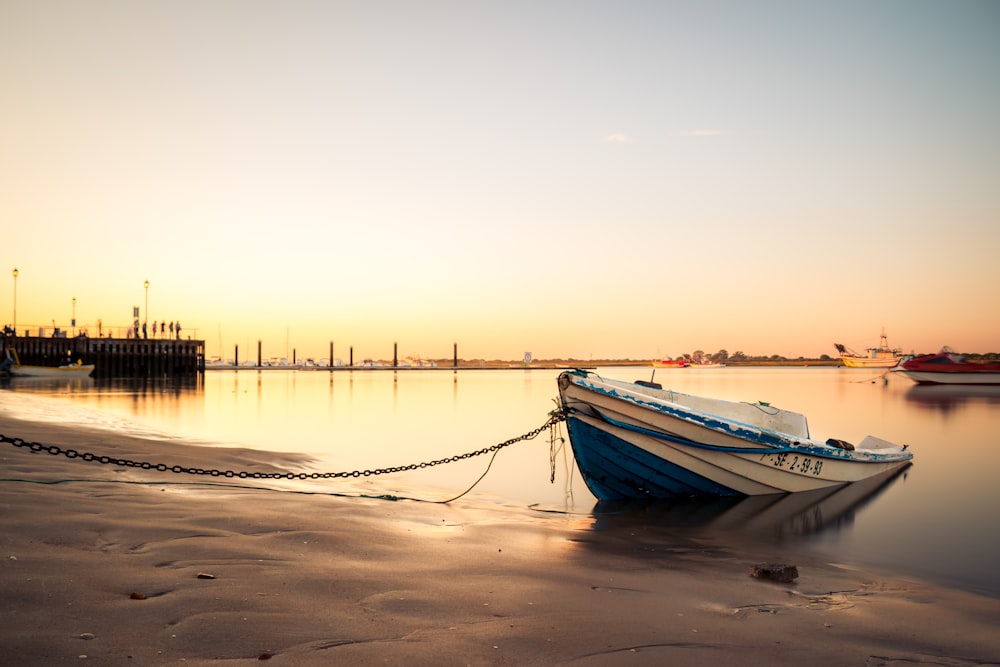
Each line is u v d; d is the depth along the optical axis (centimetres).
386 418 3216
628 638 518
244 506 895
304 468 1544
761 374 14638
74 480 947
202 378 8562
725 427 1286
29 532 641
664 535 1016
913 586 771
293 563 639
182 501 882
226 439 2158
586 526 1056
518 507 1209
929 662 517
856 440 2494
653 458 1273
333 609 523
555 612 568
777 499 1355
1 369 6612
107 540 647
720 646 517
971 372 7112
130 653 411
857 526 1134
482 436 2423
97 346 7706
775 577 748
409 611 536
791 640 543
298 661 421
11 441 885
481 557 746
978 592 760
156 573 565
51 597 485
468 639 487
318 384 8012
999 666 518
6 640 409
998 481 1591
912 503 1334
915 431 2777
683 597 652
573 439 1287
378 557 699
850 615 629
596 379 1330
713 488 1340
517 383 8788
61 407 2878
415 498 1213
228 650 429
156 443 1631
